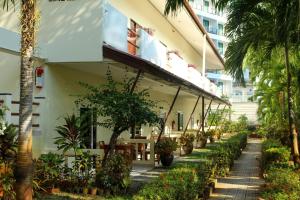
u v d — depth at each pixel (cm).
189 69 2578
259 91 3141
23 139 759
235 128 4444
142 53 1670
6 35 1120
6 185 866
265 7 1407
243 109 5366
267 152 1555
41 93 1382
